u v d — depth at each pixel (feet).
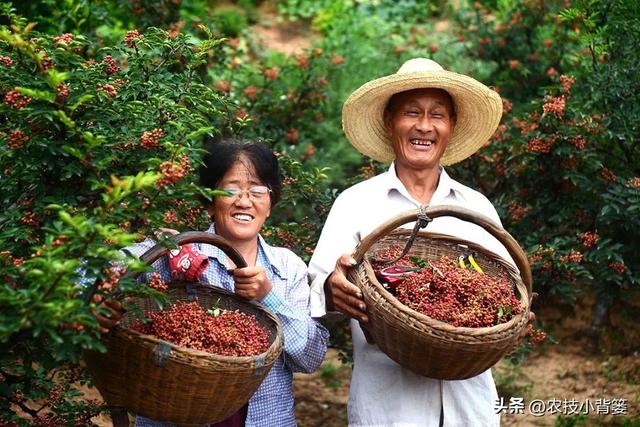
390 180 11.62
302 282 11.07
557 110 14.94
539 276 15.20
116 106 9.75
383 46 25.48
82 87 9.44
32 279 7.96
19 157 9.31
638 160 16.26
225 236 10.55
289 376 10.82
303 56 19.21
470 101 11.89
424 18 29.71
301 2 31.01
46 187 9.65
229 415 9.36
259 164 10.39
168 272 10.27
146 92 10.68
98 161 9.20
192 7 21.53
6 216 9.48
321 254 11.40
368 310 10.04
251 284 9.84
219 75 19.69
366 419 11.20
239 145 10.41
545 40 20.30
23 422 9.66
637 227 15.76
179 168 8.45
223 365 8.70
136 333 8.69
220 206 10.39
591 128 15.24
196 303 9.68
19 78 9.15
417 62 11.84
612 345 18.02
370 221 11.46
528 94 20.83
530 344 14.57
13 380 9.80
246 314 10.05
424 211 10.14
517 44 21.39
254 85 19.63
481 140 12.59
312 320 10.77
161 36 11.71
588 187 15.44
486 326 9.71
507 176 16.38
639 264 16.19
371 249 11.10
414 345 9.62
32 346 9.02
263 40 28.53
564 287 15.10
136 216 8.66
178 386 8.75
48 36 9.81
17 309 7.84
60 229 8.05
